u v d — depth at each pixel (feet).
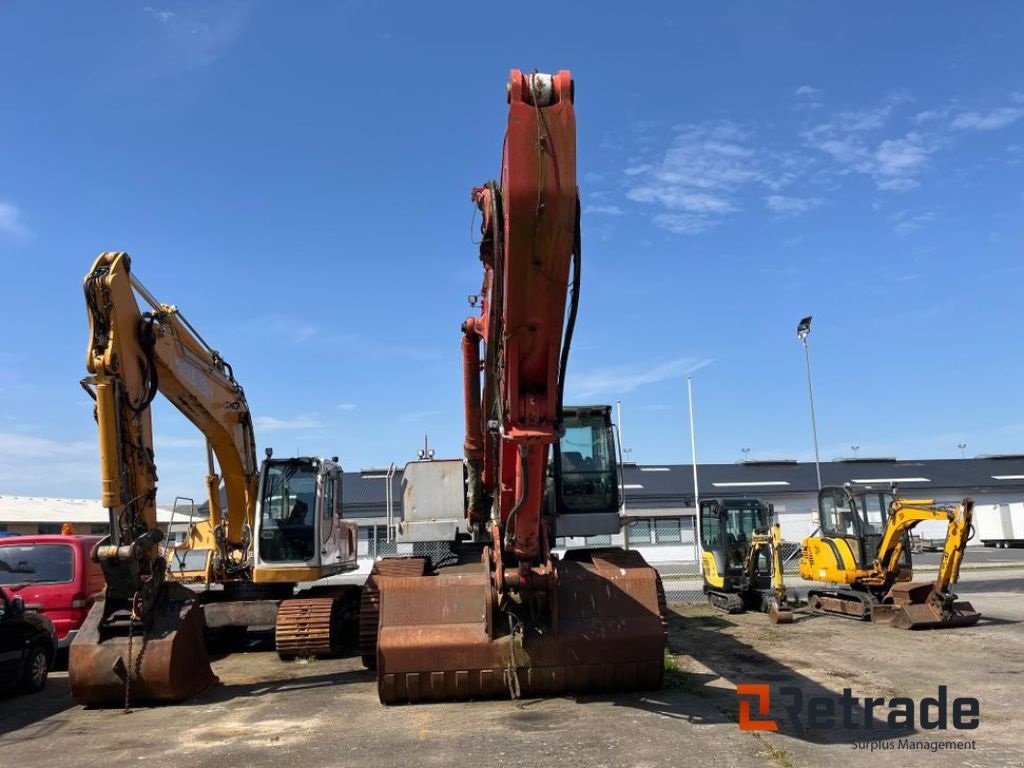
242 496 39.73
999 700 25.38
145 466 28.53
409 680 24.71
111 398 27.14
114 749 21.40
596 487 35.04
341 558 41.45
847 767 18.11
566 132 17.85
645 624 25.38
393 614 25.46
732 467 171.73
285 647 36.11
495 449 24.67
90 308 27.35
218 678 31.53
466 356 29.78
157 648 26.55
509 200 17.72
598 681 25.41
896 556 47.67
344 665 35.04
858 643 38.55
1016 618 47.21
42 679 30.86
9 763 20.47
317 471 38.22
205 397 35.06
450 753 19.61
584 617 25.50
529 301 19.11
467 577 26.27
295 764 19.26
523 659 24.76
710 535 58.18
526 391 20.63
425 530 38.11
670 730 21.35
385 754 19.77
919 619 43.34
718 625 46.47
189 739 22.15
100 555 26.40
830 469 172.24
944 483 162.81
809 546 55.01
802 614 51.80
